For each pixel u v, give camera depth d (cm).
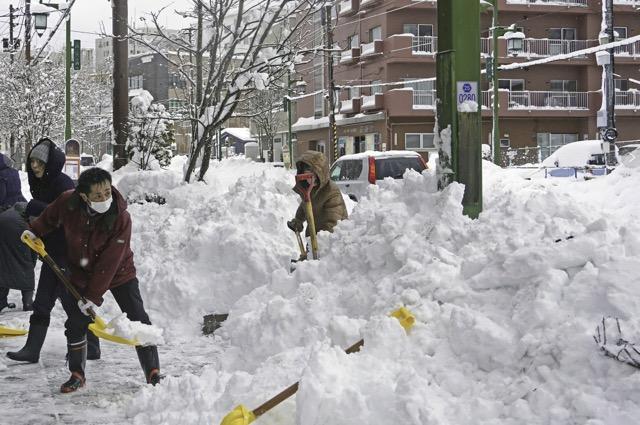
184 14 1173
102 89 6825
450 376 389
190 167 1109
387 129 4256
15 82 4022
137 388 544
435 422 341
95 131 6475
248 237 756
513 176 2289
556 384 354
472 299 441
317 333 515
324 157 709
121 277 549
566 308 390
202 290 737
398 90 4178
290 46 1159
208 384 475
